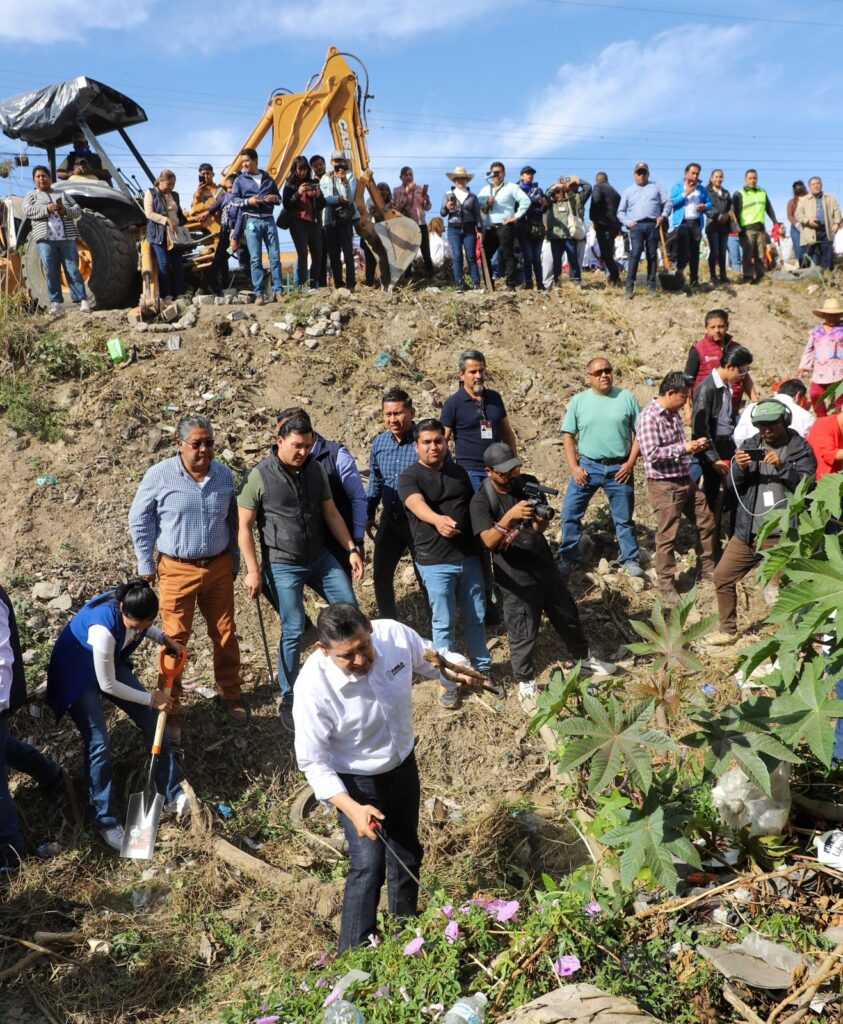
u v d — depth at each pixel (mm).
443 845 4387
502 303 9688
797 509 3586
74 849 4316
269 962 3695
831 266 12539
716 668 5527
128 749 4938
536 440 7926
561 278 11141
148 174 11320
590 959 2945
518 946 2938
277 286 9250
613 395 6359
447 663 3662
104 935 3857
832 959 2744
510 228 10453
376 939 3260
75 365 7758
